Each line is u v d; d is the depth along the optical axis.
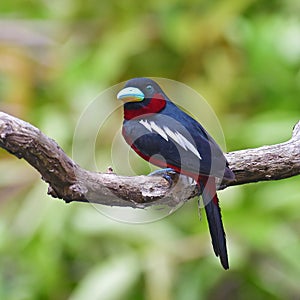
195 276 10.29
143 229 10.19
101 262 10.39
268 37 10.58
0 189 10.46
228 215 10.10
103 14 11.27
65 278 10.62
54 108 10.73
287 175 7.10
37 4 11.79
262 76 10.63
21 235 10.23
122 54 10.81
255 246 10.12
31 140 5.94
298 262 10.20
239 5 10.80
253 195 10.30
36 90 11.06
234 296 11.40
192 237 10.23
